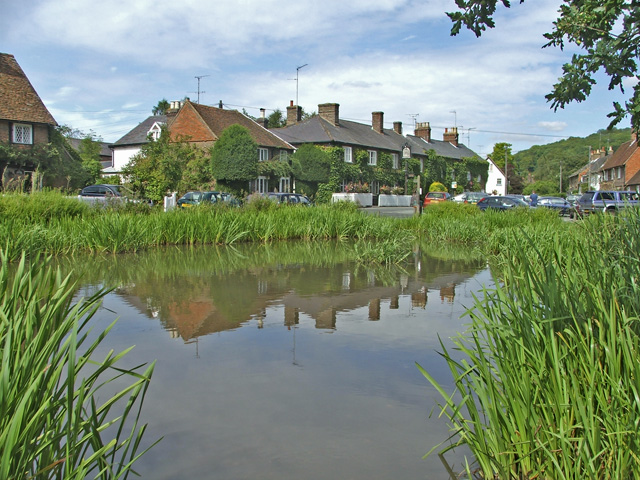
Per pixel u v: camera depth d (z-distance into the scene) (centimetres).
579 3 409
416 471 317
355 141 4984
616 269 365
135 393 277
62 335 259
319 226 1761
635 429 254
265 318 659
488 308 377
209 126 4072
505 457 298
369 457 331
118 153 4931
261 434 358
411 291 839
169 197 2484
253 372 469
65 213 1467
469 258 1282
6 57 3372
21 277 293
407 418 383
